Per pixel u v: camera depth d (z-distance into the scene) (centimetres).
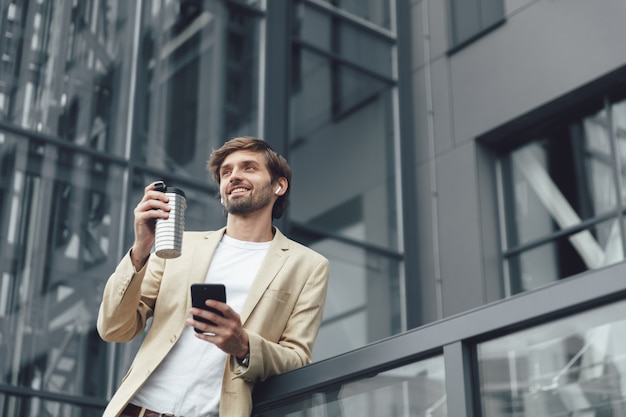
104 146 863
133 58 909
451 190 1025
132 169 865
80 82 871
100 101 876
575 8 948
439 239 1020
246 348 324
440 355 322
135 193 862
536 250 954
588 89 923
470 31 1060
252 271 355
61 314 785
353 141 1036
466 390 306
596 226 902
